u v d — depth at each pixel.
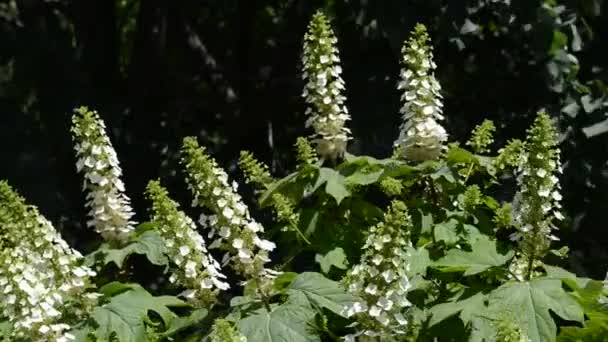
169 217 5.74
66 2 13.98
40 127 12.37
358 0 10.71
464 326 5.67
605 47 11.32
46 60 12.69
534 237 5.75
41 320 5.46
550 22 10.59
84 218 12.19
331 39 6.55
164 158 12.62
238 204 5.70
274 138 12.77
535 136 5.64
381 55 10.95
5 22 12.91
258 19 13.73
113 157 6.38
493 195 9.04
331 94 6.61
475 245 5.93
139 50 13.38
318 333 5.64
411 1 10.55
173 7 13.74
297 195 6.44
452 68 10.74
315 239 6.53
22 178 11.94
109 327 5.84
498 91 10.69
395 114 10.52
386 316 5.20
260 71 13.34
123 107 12.96
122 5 19.52
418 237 6.26
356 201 6.56
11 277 5.43
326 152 6.67
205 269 5.93
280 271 6.46
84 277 5.96
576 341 5.74
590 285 5.51
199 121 13.15
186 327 5.81
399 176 6.39
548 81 10.59
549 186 5.65
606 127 10.42
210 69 13.45
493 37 10.76
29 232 5.88
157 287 10.56
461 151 6.30
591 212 10.44
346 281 5.54
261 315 5.57
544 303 5.39
